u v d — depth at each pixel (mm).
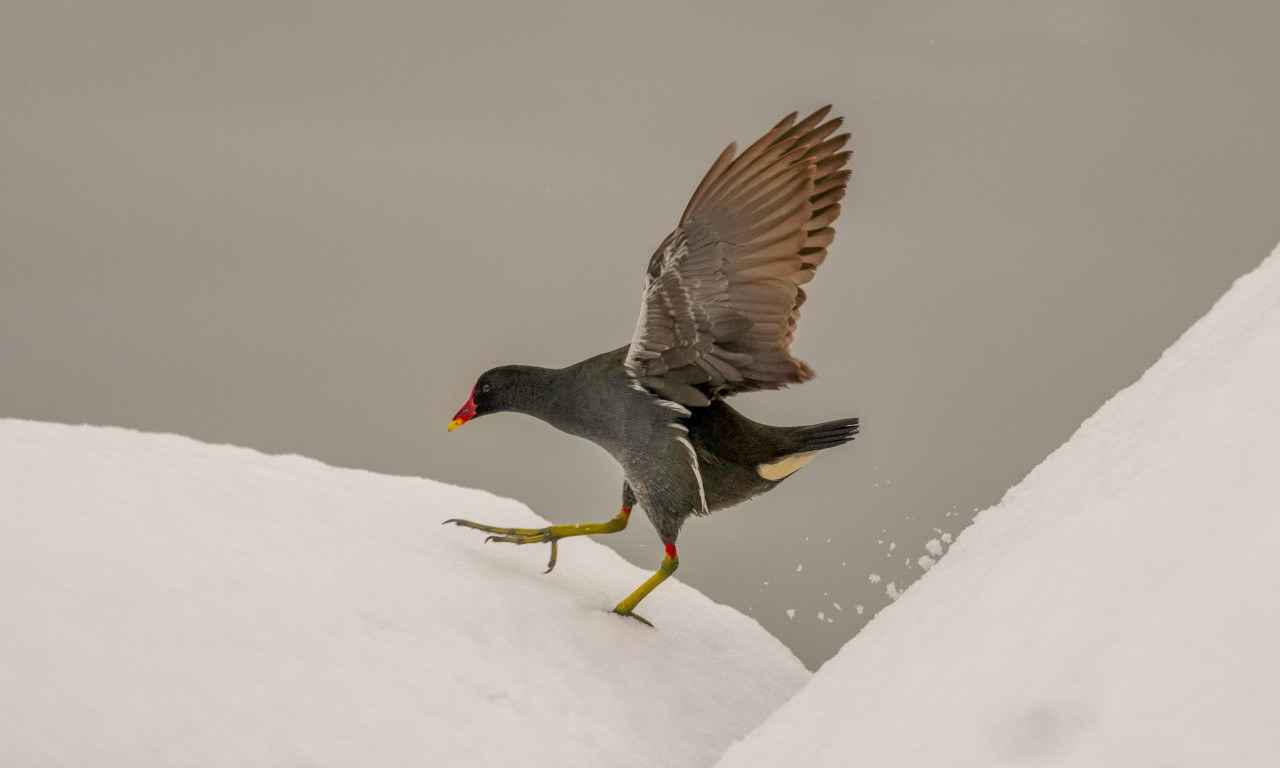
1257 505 5332
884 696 5832
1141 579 5316
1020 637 5441
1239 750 4188
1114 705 4637
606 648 8383
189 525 7328
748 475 9969
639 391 9594
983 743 4875
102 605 5941
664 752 7383
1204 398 7051
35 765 4805
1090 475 7438
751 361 9258
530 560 10414
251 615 6543
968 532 8648
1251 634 4590
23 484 6941
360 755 5773
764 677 9555
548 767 6438
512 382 10109
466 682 7012
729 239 8758
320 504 9266
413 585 7906
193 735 5367
